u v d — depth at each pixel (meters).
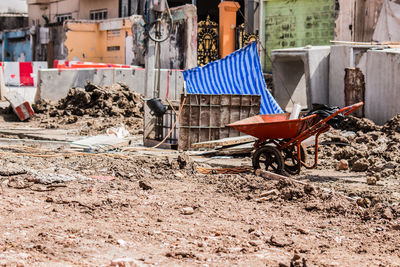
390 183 8.38
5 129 16.12
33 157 10.41
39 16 45.78
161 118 12.73
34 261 4.48
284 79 18.58
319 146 11.64
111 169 9.15
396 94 14.26
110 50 34.03
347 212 6.49
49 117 18.64
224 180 8.38
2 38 48.78
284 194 7.24
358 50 16.08
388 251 5.10
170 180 8.57
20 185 7.57
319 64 16.89
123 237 5.33
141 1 32.38
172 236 5.45
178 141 11.76
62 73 20.98
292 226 5.98
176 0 34.75
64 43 34.47
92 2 38.31
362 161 9.53
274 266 4.56
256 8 27.19
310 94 16.73
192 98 11.66
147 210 6.50
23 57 45.28
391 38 20.91
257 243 5.24
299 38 25.05
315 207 6.69
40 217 5.97
